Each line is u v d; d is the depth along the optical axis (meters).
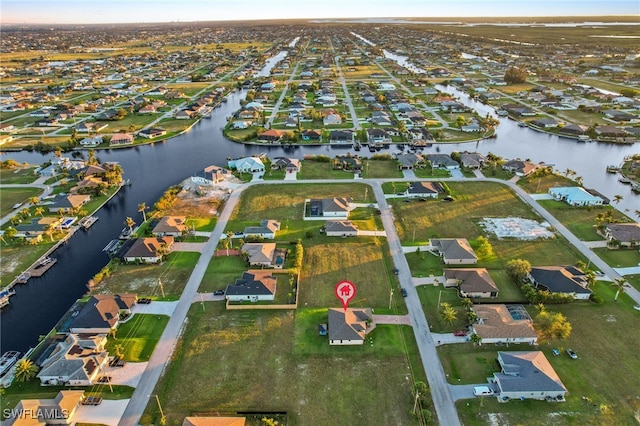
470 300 78.56
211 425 53.91
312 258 93.25
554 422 56.34
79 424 56.69
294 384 62.47
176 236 102.06
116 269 90.69
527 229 103.81
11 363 67.31
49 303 82.56
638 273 87.12
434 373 64.12
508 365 63.00
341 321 71.56
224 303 79.81
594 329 72.19
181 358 67.25
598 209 113.75
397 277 86.69
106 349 68.94
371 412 58.00
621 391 60.62
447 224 107.19
